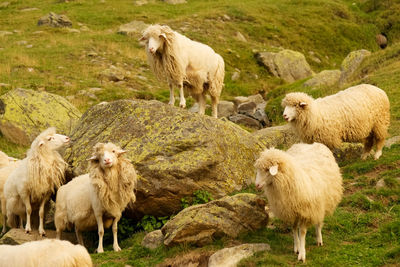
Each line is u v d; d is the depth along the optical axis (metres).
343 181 10.74
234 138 11.66
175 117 11.46
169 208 10.64
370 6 44.97
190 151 10.91
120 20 35.75
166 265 8.26
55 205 11.05
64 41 30.08
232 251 7.97
